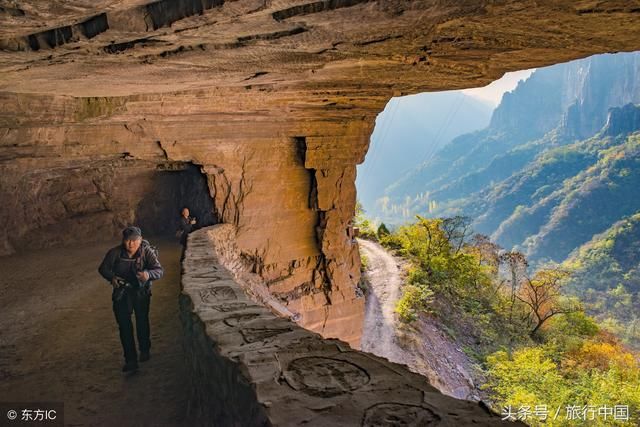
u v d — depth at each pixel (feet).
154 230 56.44
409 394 8.67
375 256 126.52
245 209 47.96
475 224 598.75
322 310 53.93
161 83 23.85
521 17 14.08
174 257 43.50
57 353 20.10
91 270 37.11
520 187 584.81
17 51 14.35
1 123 29.68
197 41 14.73
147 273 17.53
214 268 21.90
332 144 49.93
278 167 49.19
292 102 40.50
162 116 38.14
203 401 12.82
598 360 100.01
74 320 24.71
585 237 453.58
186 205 54.24
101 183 51.60
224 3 11.33
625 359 99.30
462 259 124.36
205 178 47.26
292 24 13.52
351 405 8.27
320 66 22.31
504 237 535.19
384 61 21.85
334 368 9.81
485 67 24.91
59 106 30.89
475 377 85.30
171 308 26.45
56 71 18.51
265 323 13.15
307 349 10.98
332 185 51.70
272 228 50.24
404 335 82.94
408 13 13.10
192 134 41.93
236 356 10.62
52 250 45.50
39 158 35.86
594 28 15.24
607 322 226.58
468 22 14.62
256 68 20.79
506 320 118.01
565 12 13.50
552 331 119.24
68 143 36.04
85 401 15.75
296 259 52.54
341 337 55.98
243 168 46.80
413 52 19.79
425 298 101.71
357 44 17.39
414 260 123.34
